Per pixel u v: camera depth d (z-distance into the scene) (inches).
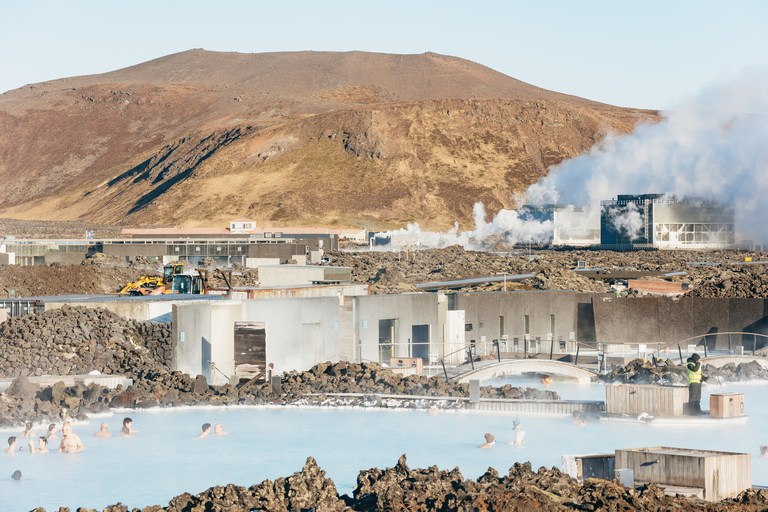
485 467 1092.5
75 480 1043.9
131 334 1881.2
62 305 1972.2
